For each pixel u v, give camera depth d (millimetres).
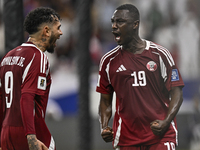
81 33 15391
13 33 12656
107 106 11125
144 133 10570
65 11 31719
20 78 9383
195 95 28094
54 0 31625
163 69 10523
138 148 10680
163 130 10148
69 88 27562
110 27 31359
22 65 9367
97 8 31516
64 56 29844
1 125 10219
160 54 10531
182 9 31516
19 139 9516
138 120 10578
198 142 27141
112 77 10773
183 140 27312
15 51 9781
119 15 10422
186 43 30375
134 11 10516
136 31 10641
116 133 10906
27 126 8852
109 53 10938
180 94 10477
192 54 30141
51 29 9906
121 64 10664
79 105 15625
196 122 27344
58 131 26422
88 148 15625
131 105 10594
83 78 15516
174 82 10453
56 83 27688
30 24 9852
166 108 10578
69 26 30875
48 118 26531
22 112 8891
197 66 29812
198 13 31625
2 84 9844
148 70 10492
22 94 9047
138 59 10570
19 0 12648
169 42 30375
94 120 26266
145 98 10539
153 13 30891
